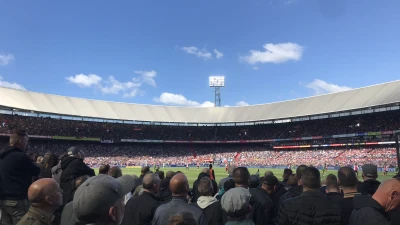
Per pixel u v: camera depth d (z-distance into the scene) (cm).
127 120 9650
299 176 774
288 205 505
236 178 688
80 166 788
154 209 632
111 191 293
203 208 655
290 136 9375
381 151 7200
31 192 430
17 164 683
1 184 671
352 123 8319
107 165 970
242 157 9400
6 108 7425
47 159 1133
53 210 445
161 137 10106
